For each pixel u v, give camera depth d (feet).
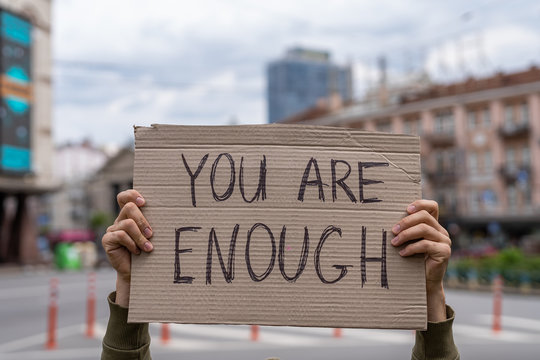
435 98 148.15
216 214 5.94
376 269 5.83
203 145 6.09
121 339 5.88
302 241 5.89
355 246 5.88
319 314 5.76
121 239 5.79
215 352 26.89
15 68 92.58
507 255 68.54
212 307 5.78
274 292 5.80
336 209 5.94
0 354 26.76
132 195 5.96
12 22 91.97
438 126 147.84
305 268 5.84
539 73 132.16
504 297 57.82
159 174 6.03
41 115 103.14
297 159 6.04
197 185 6.00
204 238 5.90
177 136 6.10
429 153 148.25
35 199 215.92
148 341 6.10
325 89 303.48
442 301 5.95
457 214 143.23
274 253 5.87
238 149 6.08
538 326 36.22
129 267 5.95
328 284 5.81
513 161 136.05
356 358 25.62
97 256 110.93
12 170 91.91
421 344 5.91
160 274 5.83
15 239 98.27
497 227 137.49
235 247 5.89
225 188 6.00
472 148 142.10
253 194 5.98
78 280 74.28
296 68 299.38
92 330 31.81
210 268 5.84
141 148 6.08
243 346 28.35
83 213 262.67
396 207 5.94
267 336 30.96
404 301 5.76
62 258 98.07
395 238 5.79
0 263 96.68
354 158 6.04
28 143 95.14
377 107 164.86
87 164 319.06
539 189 132.05
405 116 153.69
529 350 28.37
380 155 6.05
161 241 5.90
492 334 33.19
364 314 5.75
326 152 6.05
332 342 29.43
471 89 142.92
